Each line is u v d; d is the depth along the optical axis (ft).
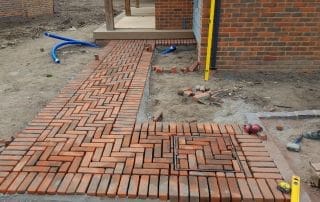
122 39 28.27
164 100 16.38
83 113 14.30
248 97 16.56
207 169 10.45
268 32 19.33
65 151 11.47
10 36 35.35
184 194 9.41
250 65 20.18
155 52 25.55
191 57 24.22
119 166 10.61
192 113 14.92
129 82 17.95
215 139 12.22
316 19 18.92
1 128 14.32
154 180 9.95
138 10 41.50
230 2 18.65
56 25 42.16
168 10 28.09
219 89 17.62
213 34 19.45
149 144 11.86
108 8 28.09
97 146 11.75
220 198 9.33
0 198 9.53
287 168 10.56
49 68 22.95
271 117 14.29
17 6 46.70
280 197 9.30
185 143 11.92
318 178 10.16
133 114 14.20
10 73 22.15
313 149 12.22
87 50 27.63
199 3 21.62
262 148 11.65
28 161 10.91
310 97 16.60
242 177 10.11
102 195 9.48
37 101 17.17
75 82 18.06
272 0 18.54
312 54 19.79
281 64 20.11
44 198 9.48
